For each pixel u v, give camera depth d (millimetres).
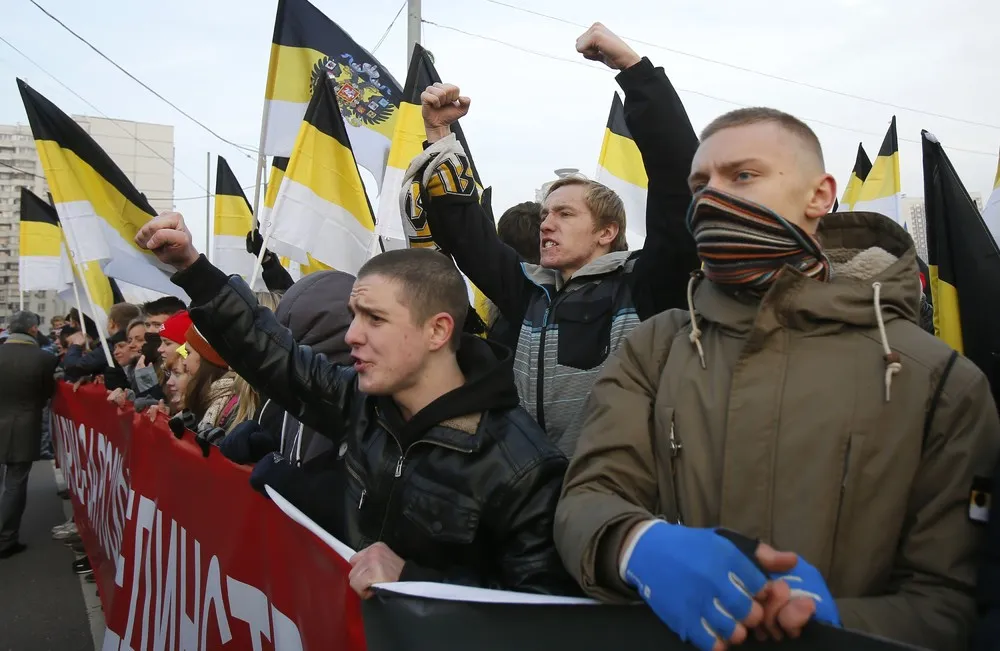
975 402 1071
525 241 2881
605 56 1792
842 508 1060
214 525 2236
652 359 1344
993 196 2553
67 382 6566
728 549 831
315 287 2227
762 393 1129
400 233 3127
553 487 1404
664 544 885
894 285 1143
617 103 4355
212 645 2174
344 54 4418
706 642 815
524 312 2248
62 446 6953
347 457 1652
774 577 863
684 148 1738
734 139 1231
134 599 3018
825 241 1378
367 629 1236
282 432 2377
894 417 1072
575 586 1348
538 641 1033
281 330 1807
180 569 2514
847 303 1120
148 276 5020
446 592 1102
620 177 4273
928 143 1783
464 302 1597
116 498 3785
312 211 3354
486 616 1078
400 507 1475
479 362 1570
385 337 1495
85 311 6438
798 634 813
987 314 1686
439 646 1106
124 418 3756
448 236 2055
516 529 1380
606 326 2021
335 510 1756
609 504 1064
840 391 1093
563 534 1119
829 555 1055
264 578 1843
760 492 1100
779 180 1200
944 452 1063
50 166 4699
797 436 1092
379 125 4598
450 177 1993
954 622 1003
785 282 1131
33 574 5117
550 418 2010
